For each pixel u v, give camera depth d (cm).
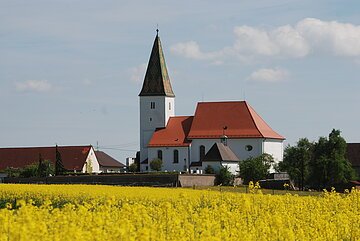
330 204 3073
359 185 9994
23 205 2172
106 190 5222
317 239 2270
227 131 13362
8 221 1988
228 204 3216
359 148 13300
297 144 10381
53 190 5212
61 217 2192
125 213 2403
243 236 2166
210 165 12300
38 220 2114
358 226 2533
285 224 2456
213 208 2902
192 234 2136
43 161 12631
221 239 2106
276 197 3116
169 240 2048
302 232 2283
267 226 2319
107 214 2295
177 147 13312
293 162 10344
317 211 2822
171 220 2309
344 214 2734
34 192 5066
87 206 2673
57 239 1856
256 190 3369
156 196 4438
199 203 3572
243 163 11231
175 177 9344
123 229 1898
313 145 10375
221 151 12412
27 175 12338
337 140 10219
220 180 10925
